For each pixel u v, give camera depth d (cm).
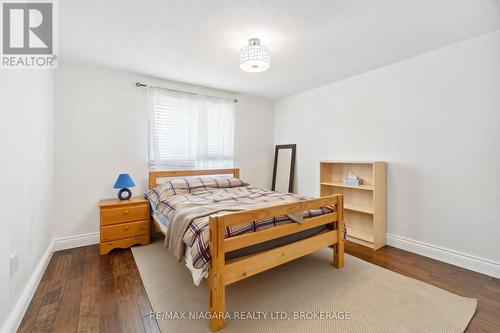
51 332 145
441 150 246
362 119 320
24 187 167
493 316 159
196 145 369
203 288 195
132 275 216
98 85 296
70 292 188
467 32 214
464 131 230
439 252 247
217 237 149
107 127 303
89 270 225
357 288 194
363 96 318
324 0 169
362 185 309
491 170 215
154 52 255
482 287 195
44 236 227
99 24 201
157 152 332
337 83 352
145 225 289
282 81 352
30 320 155
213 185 334
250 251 173
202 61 279
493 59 213
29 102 180
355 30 210
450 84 239
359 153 324
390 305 171
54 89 269
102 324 152
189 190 308
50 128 251
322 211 224
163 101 339
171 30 210
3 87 133
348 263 241
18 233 155
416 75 264
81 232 287
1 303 129
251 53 215
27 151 174
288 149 437
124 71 312
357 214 332
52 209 262
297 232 202
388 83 291
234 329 148
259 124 448
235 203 238
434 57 250
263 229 179
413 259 250
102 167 300
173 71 311
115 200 293
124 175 291
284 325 152
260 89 392
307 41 230
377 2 172
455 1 171
